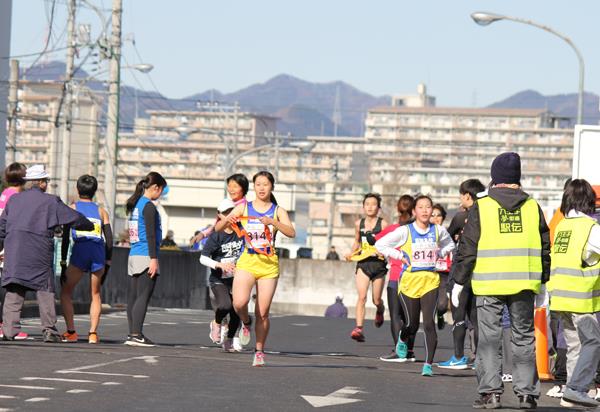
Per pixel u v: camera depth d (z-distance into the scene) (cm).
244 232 1814
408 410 1395
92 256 2248
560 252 1606
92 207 2273
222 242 2173
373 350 2645
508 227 1466
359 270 2575
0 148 6556
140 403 1328
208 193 12006
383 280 2564
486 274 1466
